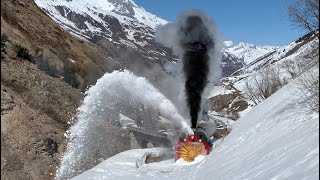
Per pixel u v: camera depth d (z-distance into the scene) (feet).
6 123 50.75
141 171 39.22
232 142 38.34
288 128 28.94
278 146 25.94
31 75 69.10
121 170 40.98
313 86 30.58
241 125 50.31
